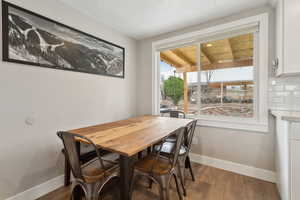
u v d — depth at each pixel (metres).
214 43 2.30
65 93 1.84
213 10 1.95
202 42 2.36
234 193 1.59
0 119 1.34
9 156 1.40
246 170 1.96
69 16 1.87
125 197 1.08
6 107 1.37
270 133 1.81
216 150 2.18
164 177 1.26
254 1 1.75
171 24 2.36
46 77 1.65
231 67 2.17
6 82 1.37
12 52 1.39
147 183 1.78
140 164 1.37
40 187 1.60
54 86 1.73
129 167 1.11
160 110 2.96
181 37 2.49
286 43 1.41
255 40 1.93
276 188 1.67
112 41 2.52
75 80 1.95
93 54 2.19
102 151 1.85
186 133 1.80
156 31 2.62
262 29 1.81
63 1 1.78
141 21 2.27
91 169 1.27
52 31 1.69
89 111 2.15
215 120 2.19
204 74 2.39
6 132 1.38
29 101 1.52
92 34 2.18
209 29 2.21
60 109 1.79
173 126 1.73
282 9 1.44
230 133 2.07
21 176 1.47
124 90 2.80
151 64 2.90
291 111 1.63
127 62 2.87
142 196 1.54
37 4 1.57
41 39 1.60
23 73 1.47
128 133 1.42
